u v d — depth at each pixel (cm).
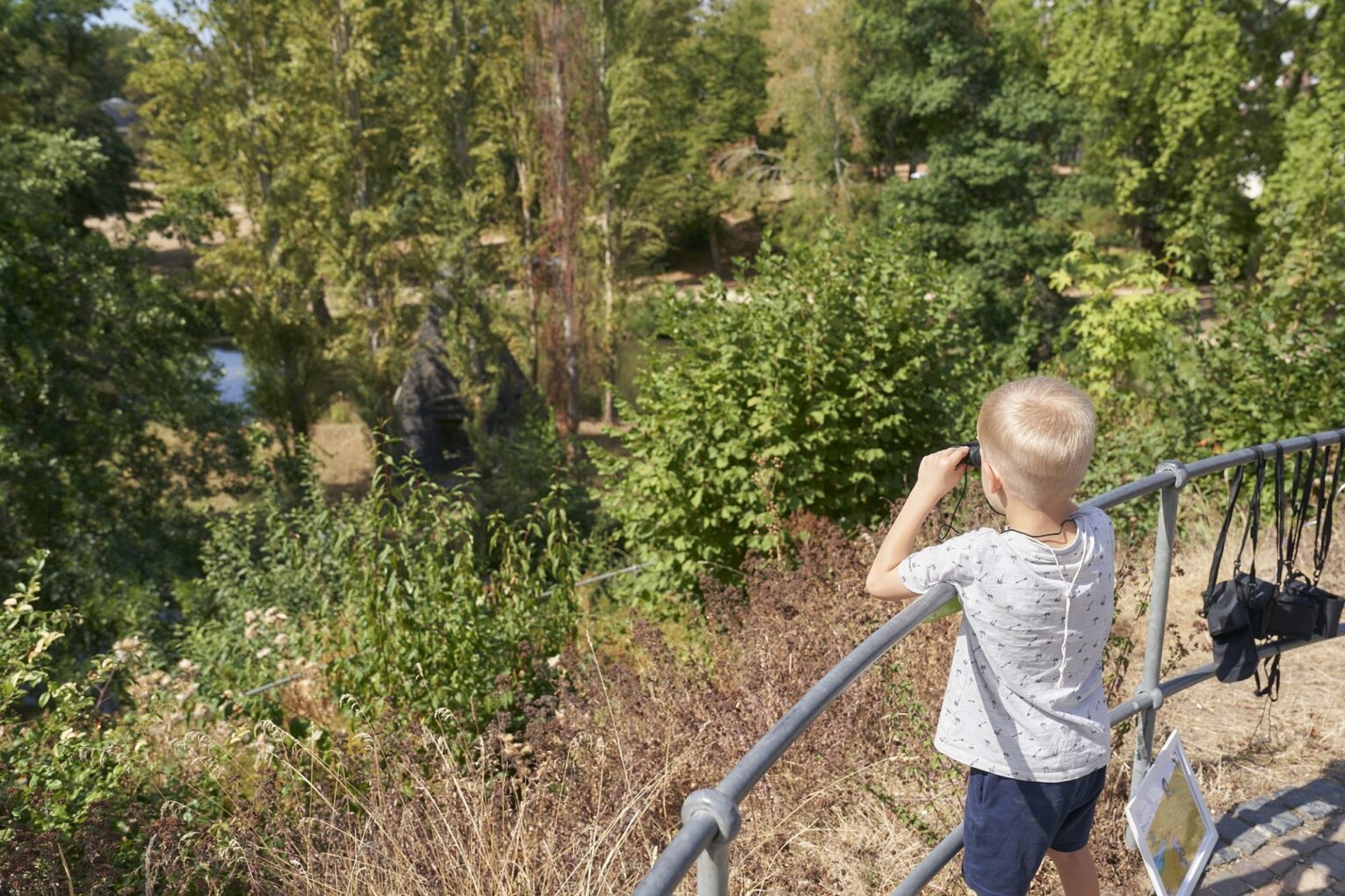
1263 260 879
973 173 3256
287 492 2469
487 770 466
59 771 488
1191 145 3036
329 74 3434
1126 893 295
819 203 4091
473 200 3525
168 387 2209
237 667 796
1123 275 1120
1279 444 295
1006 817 201
